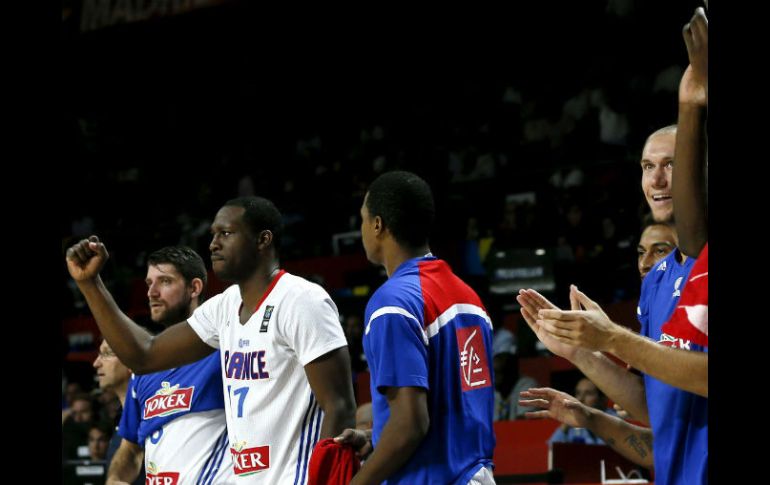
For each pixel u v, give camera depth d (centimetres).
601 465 1007
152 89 3844
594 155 2611
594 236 2134
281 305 721
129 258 2933
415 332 568
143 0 3425
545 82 3130
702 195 465
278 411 720
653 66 2836
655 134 620
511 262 1792
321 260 2284
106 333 743
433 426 575
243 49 3725
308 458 713
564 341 475
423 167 2870
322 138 3506
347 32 3631
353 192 2973
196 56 3712
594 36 3164
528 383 1538
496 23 3388
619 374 590
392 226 618
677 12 2861
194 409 844
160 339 771
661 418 514
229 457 834
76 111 3706
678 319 466
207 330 775
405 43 3566
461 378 590
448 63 3472
